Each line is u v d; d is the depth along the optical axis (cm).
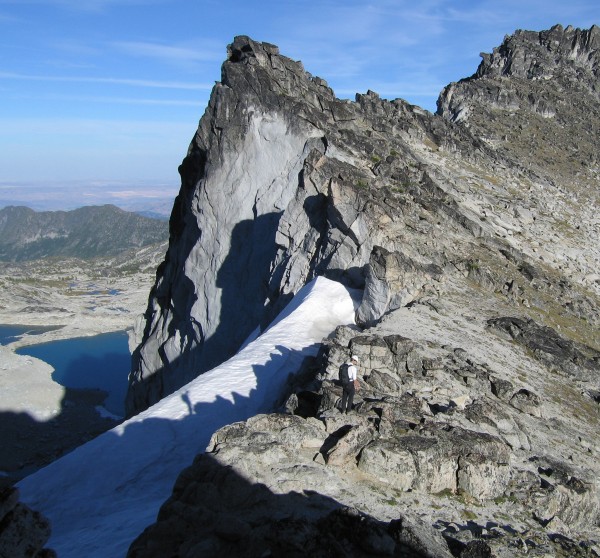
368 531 1191
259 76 5609
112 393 9531
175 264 6575
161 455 2269
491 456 1736
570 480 1803
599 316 4678
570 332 4009
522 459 1922
